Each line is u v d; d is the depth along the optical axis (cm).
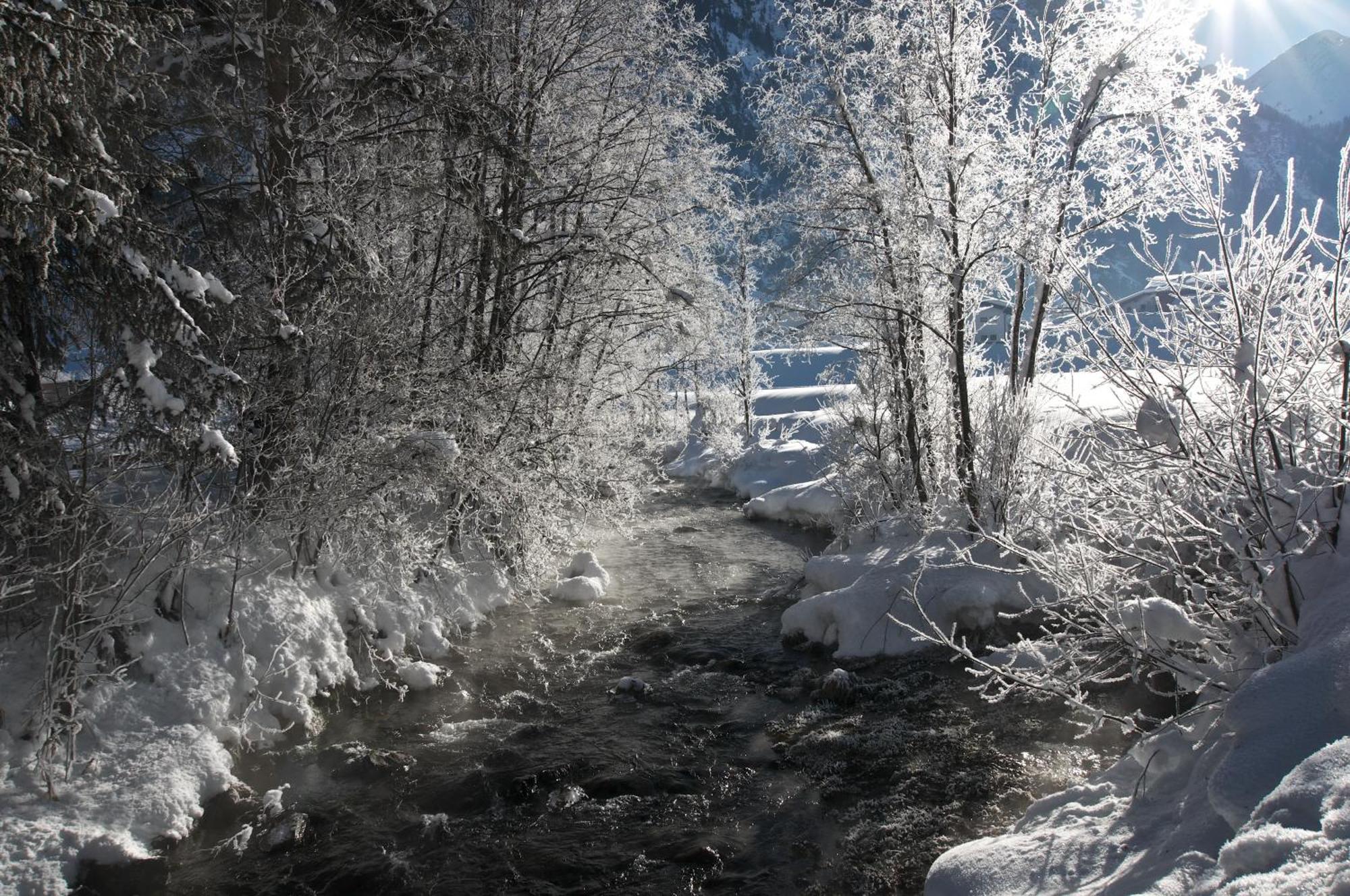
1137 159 940
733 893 499
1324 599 379
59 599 567
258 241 820
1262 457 468
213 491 784
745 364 2714
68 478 584
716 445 2483
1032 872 369
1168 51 939
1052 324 1029
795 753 669
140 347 577
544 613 1070
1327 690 314
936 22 1007
